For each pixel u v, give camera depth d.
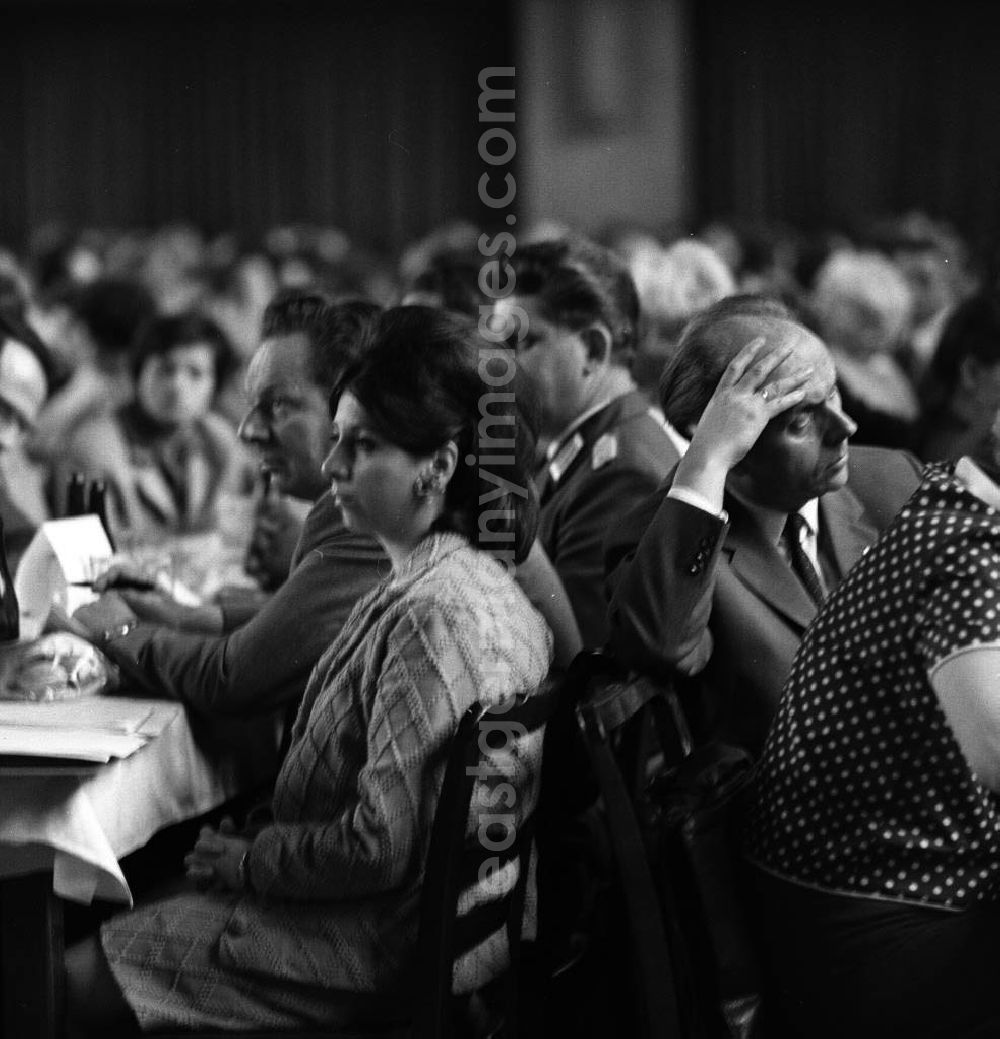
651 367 5.86
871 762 2.39
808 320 6.90
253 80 17.09
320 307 3.23
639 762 3.10
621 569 2.86
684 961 2.44
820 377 2.74
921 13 16.56
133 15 17.06
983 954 2.38
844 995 2.42
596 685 2.54
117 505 4.96
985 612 2.22
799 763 2.44
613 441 3.77
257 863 2.50
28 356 4.37
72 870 2.56
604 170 16.98
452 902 2.35
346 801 2.51
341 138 17.12
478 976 2.54
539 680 2.55
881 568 2.38
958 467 2.41
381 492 2.56
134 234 17.17
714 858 2.49
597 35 16.83
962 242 16.53
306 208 17.19
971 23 16.50
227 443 5.16
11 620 3.18
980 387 4.41
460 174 17.08
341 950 2.47
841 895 2.43
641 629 2.66
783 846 2.47
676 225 16.25
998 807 2.40
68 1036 2.54
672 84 16.88
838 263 7.10
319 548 2.97
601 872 2.95
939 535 2.30
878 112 16.72
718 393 2.74
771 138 16.89
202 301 10.49
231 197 17.22
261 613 2.98
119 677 3.15
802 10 16.73
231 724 3.21
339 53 17.05
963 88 16.59
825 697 2.42
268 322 3.25
